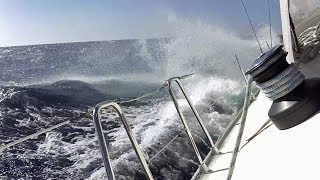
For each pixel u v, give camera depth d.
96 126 1.74
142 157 2.05
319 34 2.42
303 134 2.06
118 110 1.95
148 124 9.66
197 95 12.72
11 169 8.22
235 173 2.27
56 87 21.61
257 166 2.13
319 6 2.53
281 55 1.75
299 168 1.79
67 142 9.52
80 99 18.25
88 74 29.38
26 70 39.16
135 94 20.64
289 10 2.26
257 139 2.59
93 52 49.34
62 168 7.91
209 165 2.87
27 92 18.06
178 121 9.30
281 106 1.83
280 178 1.81
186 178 5.99
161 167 6.29
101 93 20.53
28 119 13.84
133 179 6.33
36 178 7.72
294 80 1.79
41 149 9.26
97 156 8.32
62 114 14.81
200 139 7.45
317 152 1.81
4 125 12.91
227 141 3.26
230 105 10.75
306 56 2.41
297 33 2.59
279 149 2.12
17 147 9.49
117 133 9.13
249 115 3.54
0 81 29.92
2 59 51.94
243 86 13.45
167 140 8.03
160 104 12.27
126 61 35.47
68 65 40.81
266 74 1.77
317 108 1.78
